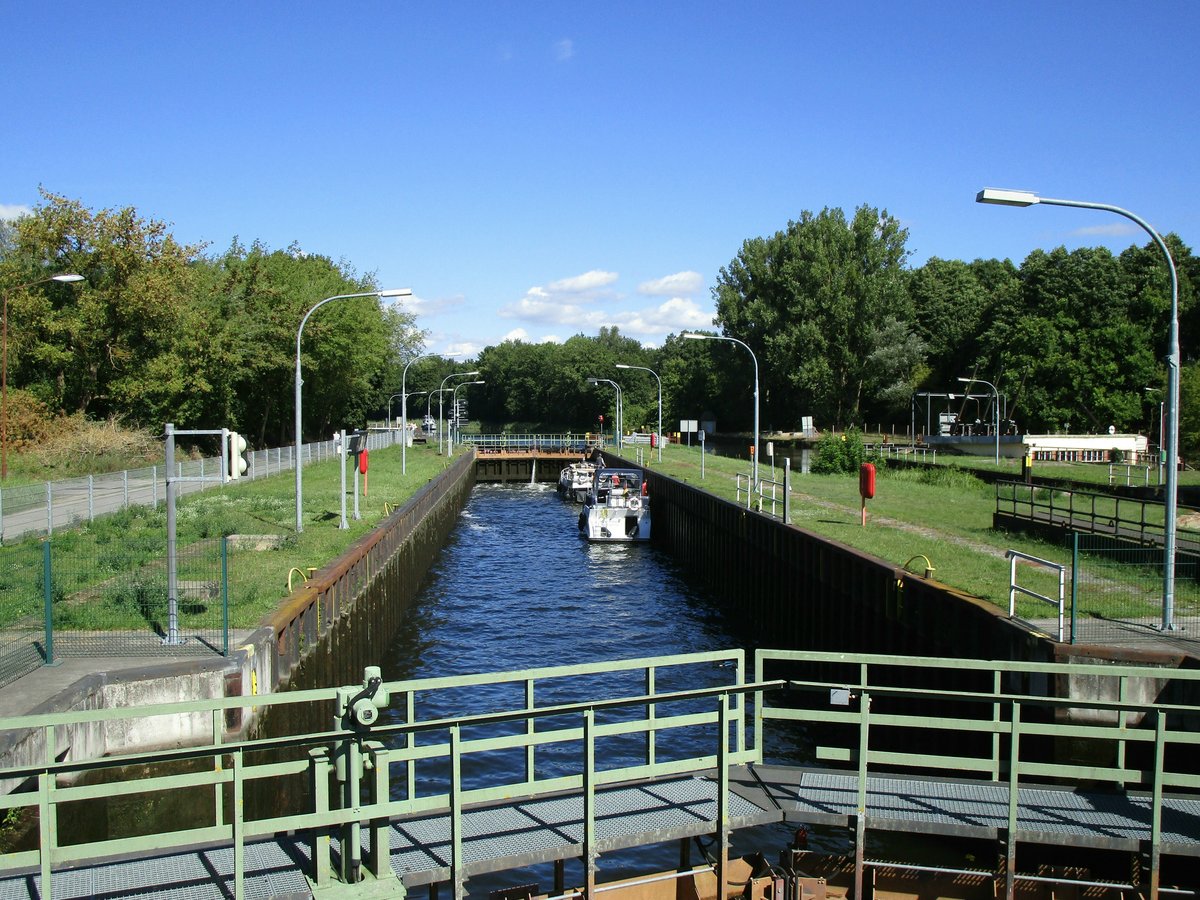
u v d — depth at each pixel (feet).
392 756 30.60
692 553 140.67
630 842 30.76
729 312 314.14
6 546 79.61
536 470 304.71
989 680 54.03
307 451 190.90
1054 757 46.68
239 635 51.16
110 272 159.02
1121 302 268.21
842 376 298.97
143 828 43.39
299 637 59.21
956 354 320.50
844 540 84.53
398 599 103.76
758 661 35.32
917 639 64.23
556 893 32.81
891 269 296.92
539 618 106.11
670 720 34.60
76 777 39.81
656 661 34.35
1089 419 253.03
